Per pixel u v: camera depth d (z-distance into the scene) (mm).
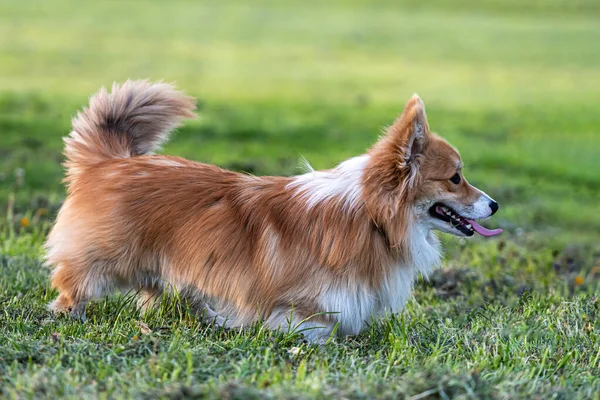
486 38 47062
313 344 8016
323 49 42062
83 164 9344
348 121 26172
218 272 8492
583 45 45688
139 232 8680
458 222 8648
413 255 8453
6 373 6652
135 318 8820
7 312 8688
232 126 24188
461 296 10828
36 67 32938
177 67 34906
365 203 8180
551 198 19062
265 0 61906
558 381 7238
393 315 8664
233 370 6918
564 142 25547
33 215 13906
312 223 8242
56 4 53188
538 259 13164
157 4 56375
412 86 33469
